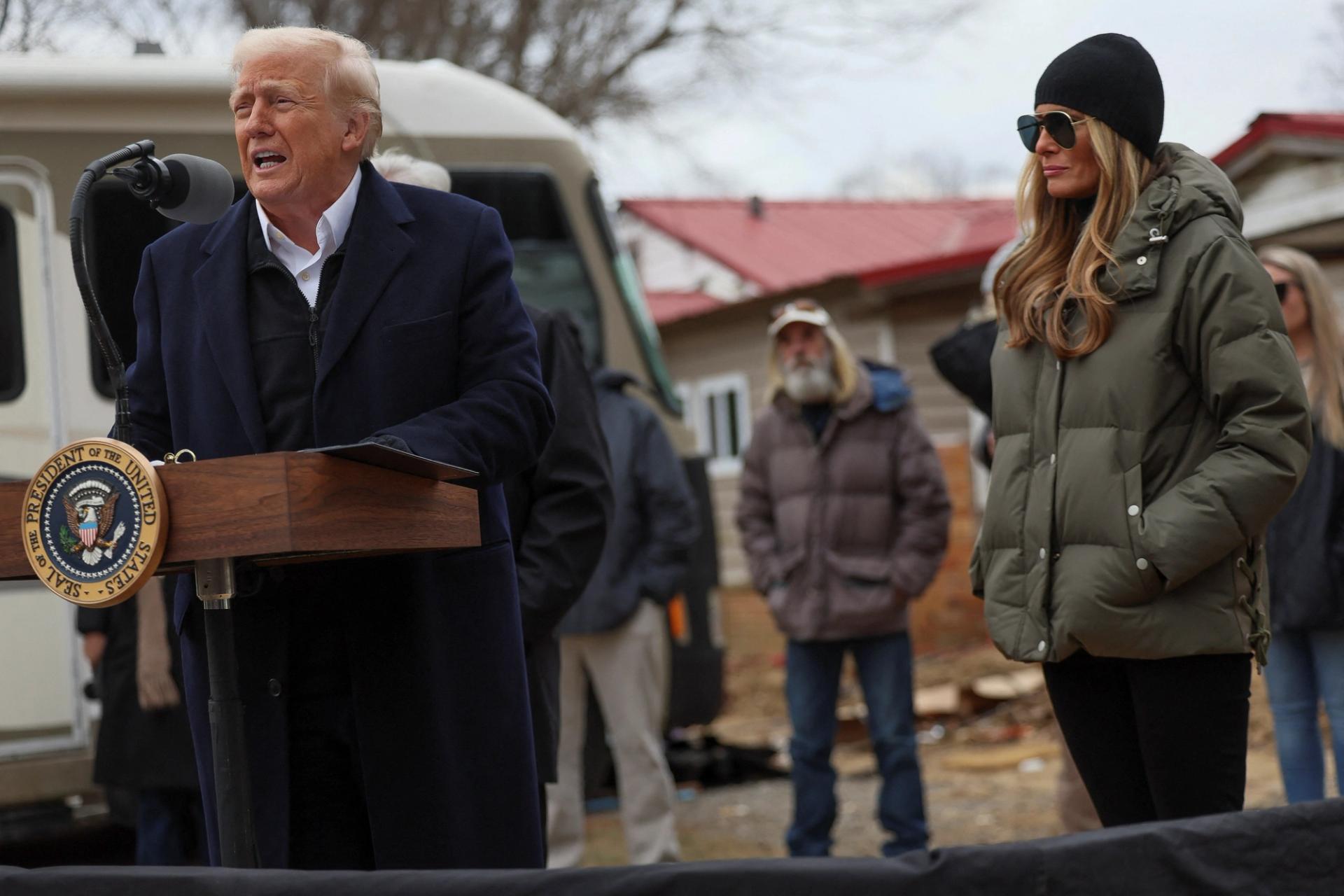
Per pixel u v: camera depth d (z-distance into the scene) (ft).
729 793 26.86
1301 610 15.57
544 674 12.39
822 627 19.49
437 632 8.94
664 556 19.38
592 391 13.30
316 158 8.77
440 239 9.12
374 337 8.85
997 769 27.25
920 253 80.12
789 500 20.01
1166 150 10.62
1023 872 6.38
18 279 19.61
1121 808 10.43
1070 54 10.40
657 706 19.60
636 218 89.04
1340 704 15.72
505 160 22.79
